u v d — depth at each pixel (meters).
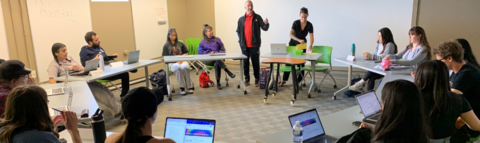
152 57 6.93
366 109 2.16
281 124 3.64
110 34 5.85
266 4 7.11
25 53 4.56
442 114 1.67
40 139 1.42
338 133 1.98
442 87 1.64
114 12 5.89
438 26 5.59
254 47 5.50
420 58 3.57
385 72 3.48
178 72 5.08
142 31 6.57
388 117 1.31
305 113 1.93
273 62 4.31
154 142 1.17
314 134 1.91
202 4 7.74
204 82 5.57
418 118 1.28
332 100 4.58
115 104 3.90
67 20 5.07
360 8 6.24
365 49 6.38
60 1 4.93
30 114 1.44
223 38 7.75
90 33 4.48
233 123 3.71
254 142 3.14
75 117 1.70
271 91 5.16
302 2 6.72
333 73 6.47
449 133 1.72
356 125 2.11
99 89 3.84
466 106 1.74
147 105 1.18
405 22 5.93
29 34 4.57
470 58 2.49
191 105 4.52
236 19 7.45
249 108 4.30
